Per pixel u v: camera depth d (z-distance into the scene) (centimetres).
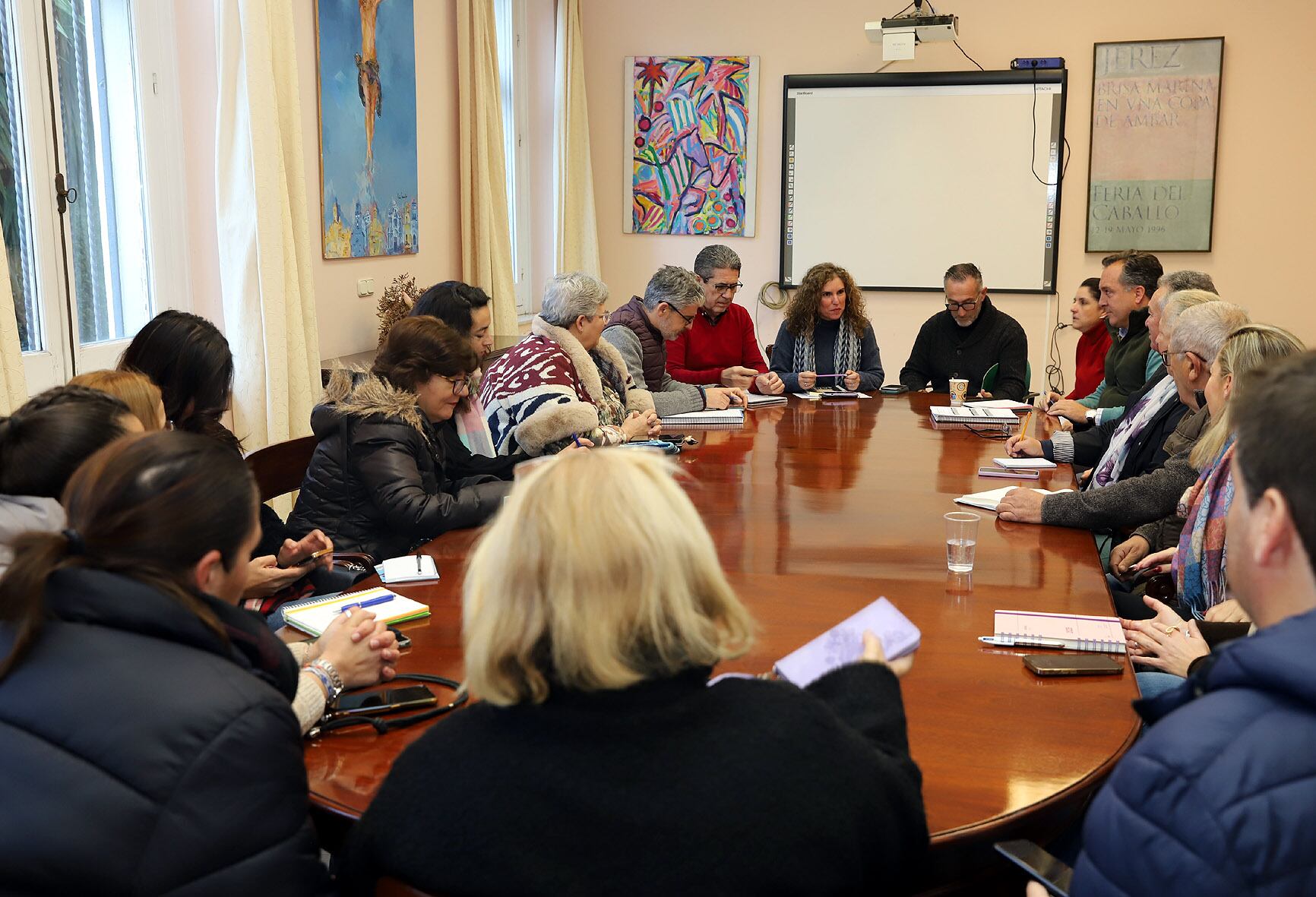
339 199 488
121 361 253
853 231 704
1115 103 660
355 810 136
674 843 100
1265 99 644
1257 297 661
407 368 274
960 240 691
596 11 719
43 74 337
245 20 389
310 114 464
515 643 104
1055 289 683
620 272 743
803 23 696
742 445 362
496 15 655
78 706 113
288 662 134
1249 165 651
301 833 121
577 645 102
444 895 104
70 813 109
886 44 611
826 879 104
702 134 717
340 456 264
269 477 295
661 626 103
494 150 606
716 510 277
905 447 360
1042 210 677
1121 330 481
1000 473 321
